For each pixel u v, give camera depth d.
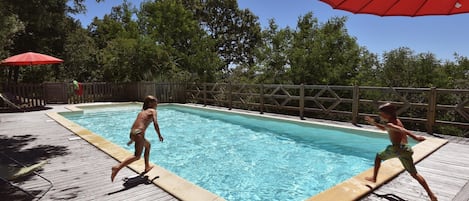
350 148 6.89
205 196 3.32
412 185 3.66
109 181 3.81
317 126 8.14
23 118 9.22
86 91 14.13
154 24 23.00
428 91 6.71
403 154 3.16
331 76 16.52
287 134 8.41
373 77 17.33
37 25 6.23
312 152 6.58
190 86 14.47
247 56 35.34
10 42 7.31
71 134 6.79
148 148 4.12
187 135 8.36
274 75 18.30
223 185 4.78
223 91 12.57
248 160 6.05
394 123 3.23
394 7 1.55
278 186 4.72
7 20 5.29
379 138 6.87
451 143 5.84
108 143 5.75
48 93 13.06
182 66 22.39
